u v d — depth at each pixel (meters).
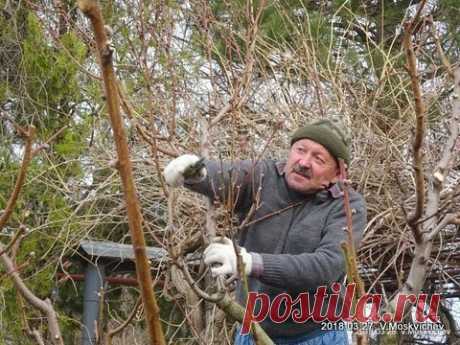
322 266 2.96
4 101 6.87
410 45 2.41
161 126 5.04
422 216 2.88
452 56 7.98
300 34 6.18
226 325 5.07
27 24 7.04
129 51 5.38
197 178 3.07
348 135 3.30
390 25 8.85
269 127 5.38
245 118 4.88
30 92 6.73
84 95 6.59
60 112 6.61
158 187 5.37
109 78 1.22
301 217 3.25
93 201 5.82
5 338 5.98
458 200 4.41
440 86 5.75
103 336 2.22
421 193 2.62
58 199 5.93
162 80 4.80
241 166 3.29
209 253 2.63
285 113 5.41
